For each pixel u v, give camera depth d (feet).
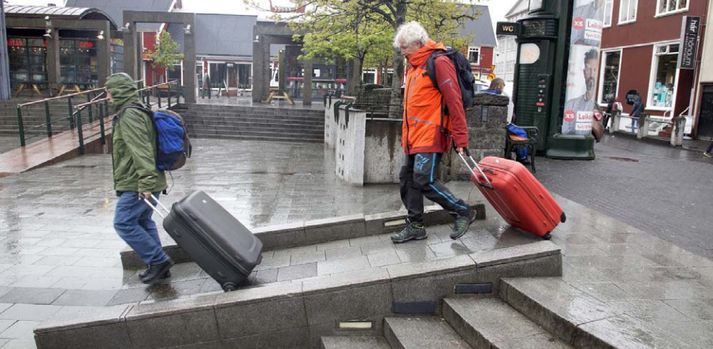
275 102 87.25
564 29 34.14
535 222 14.61
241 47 130.82
